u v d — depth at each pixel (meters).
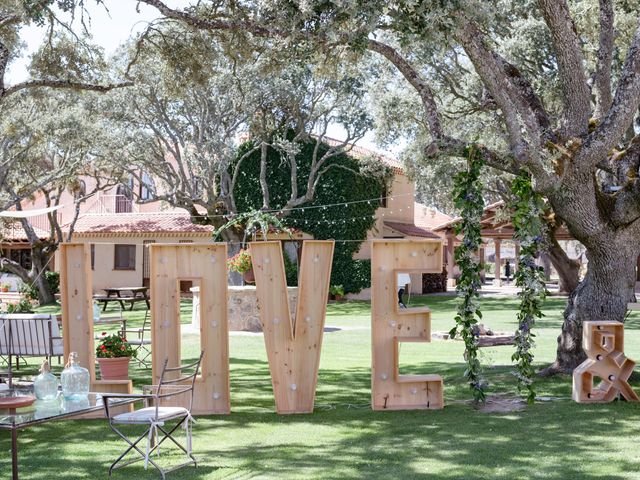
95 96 26.70
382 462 6.43
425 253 9.03
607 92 10.55
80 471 6.25
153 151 29.31
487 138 23.44
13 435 5.43
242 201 32.94
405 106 24.86
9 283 32.22
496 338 15.33
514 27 19.44
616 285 10.14
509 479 5.84
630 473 5.95
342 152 30.84
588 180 9.46
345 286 32.03
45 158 31.53
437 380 8.94
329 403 9.45
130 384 8.81
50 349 10.98
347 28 9.28
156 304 8.89
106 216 37.97
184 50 12.60
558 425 7.77
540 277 8.89
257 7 9.79
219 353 8.88
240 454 6.80
